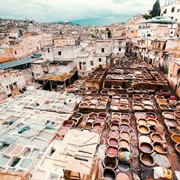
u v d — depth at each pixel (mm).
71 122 18141
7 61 43562
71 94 26453
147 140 15023
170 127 16375
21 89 29703
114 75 29344
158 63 32812
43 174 11156
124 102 21547
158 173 11594
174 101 20828
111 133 16141
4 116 19984
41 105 22750
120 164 12984
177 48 29672
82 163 9297
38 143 15000
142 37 48062
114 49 45250
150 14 71625
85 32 121500
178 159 13203
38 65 35188
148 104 20734
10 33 88000
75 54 38156
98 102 22031
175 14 52562
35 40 63375
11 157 13148
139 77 27984
